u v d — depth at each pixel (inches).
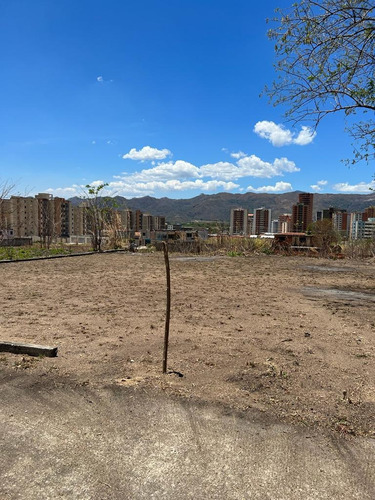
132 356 152.6
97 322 207.9
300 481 77.5
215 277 420.2
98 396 115.7
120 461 83.7
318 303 276.2
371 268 542.0
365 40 253.3
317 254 762.2
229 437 93.4
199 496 72.9
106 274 432.1
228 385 124.9
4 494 73.1
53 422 100.6
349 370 140.2
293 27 255.4
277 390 121.5
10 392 118.2
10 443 90.8
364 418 103.9
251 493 73.7
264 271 490.0
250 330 196.4
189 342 172.4
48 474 79.3
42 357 149.6
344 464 83.4
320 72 269.7
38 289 319.3
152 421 101.0
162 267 519.5
